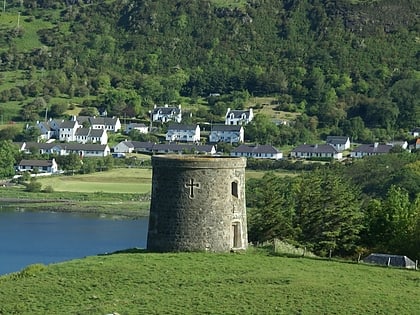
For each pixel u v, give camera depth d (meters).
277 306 110.75
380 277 129.62
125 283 122.56
